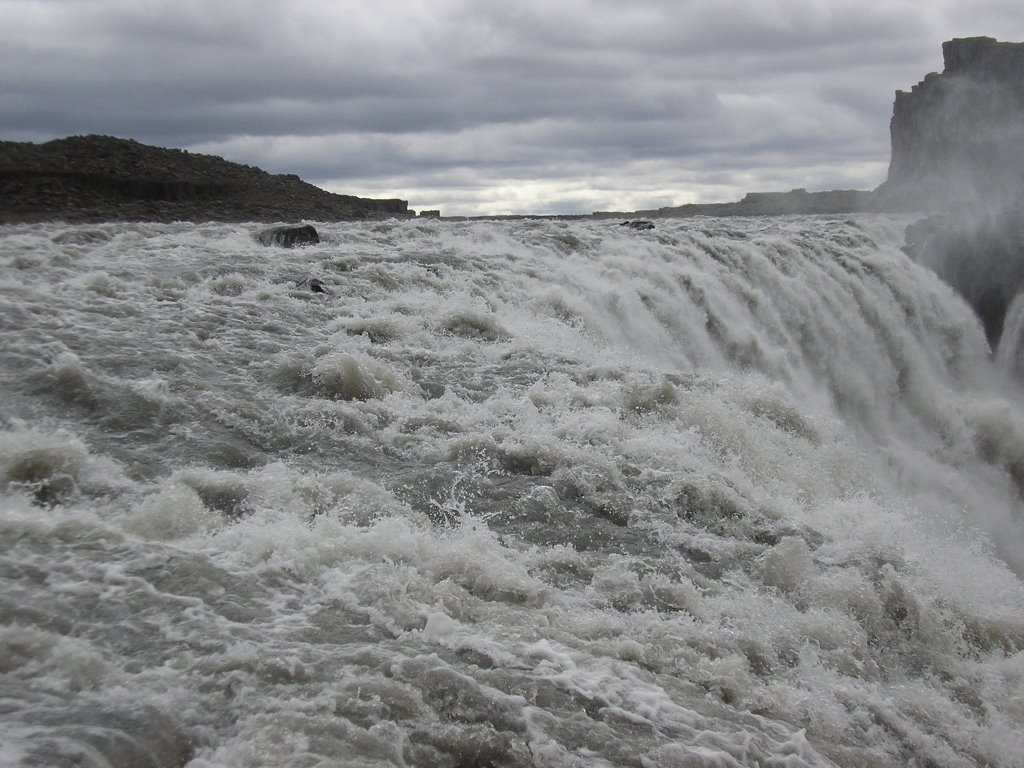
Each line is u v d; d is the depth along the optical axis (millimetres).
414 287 14617
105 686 3838
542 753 3926
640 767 3943
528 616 5156
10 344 8750
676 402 9633
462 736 3924
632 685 4574
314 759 3588
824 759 4359
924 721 5051
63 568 4773
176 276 13250
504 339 12070
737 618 5645
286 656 4266
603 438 8383
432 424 8414
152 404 7855
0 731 3396
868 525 7477
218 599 4734
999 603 6598
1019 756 4918
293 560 5262
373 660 4348
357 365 9156
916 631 6035
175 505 5816
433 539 6074
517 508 6918
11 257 13320
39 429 7141
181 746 3570
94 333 9586
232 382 8789
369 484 6859
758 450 9094
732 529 7094
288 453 7492
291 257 15859
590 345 12945
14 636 4031
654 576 6012
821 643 5594
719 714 4508
